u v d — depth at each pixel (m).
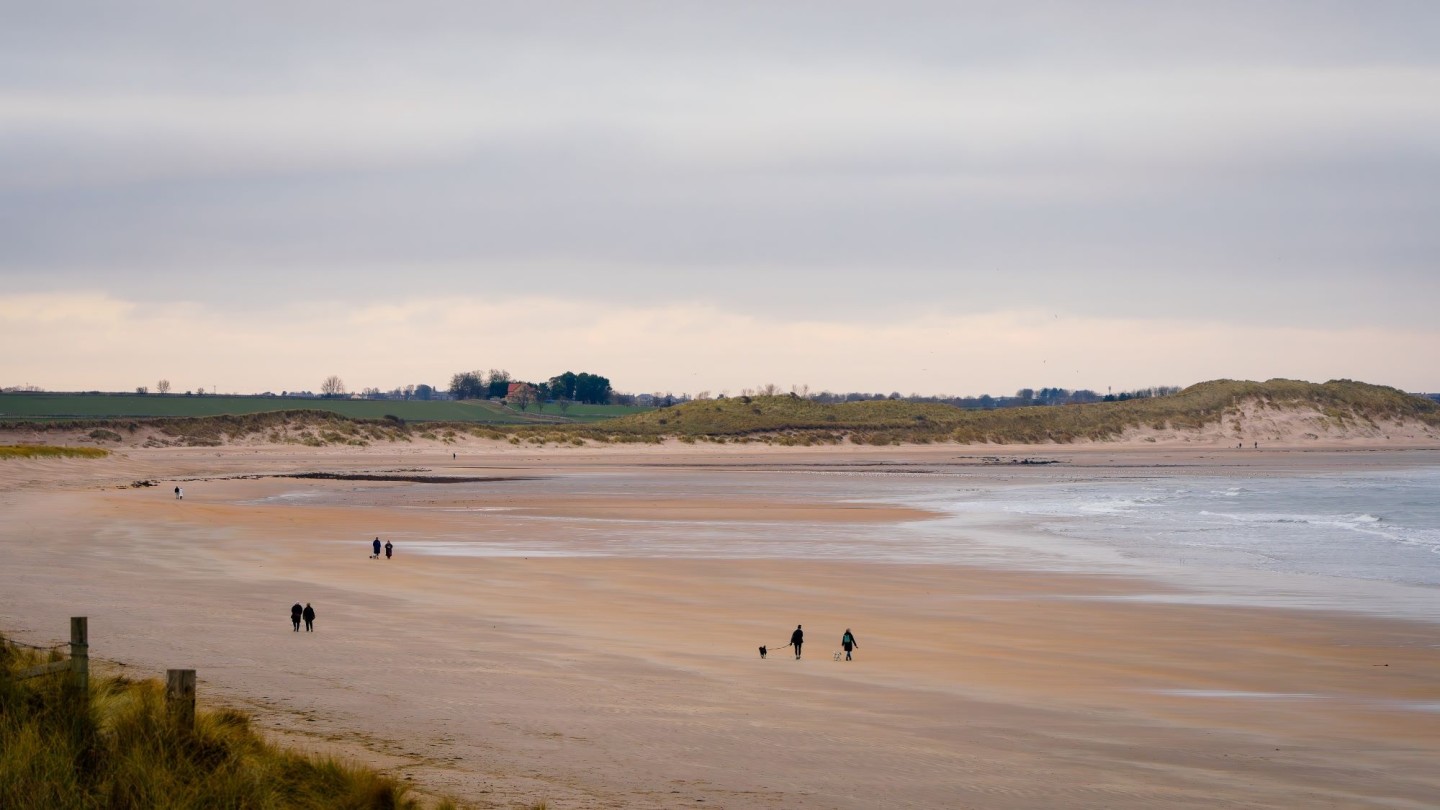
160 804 29.05
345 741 40.47
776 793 36.72
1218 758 44.81
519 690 52.81
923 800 36.69
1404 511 193.62
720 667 62.66
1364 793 40.25
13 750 30.16
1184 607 90.44
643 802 34.84
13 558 105.69
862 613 86.62
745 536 144.50
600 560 117.81
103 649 57.62
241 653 59.34
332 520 160.00
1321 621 84.00
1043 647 73.12
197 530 141.12
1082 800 37.50
